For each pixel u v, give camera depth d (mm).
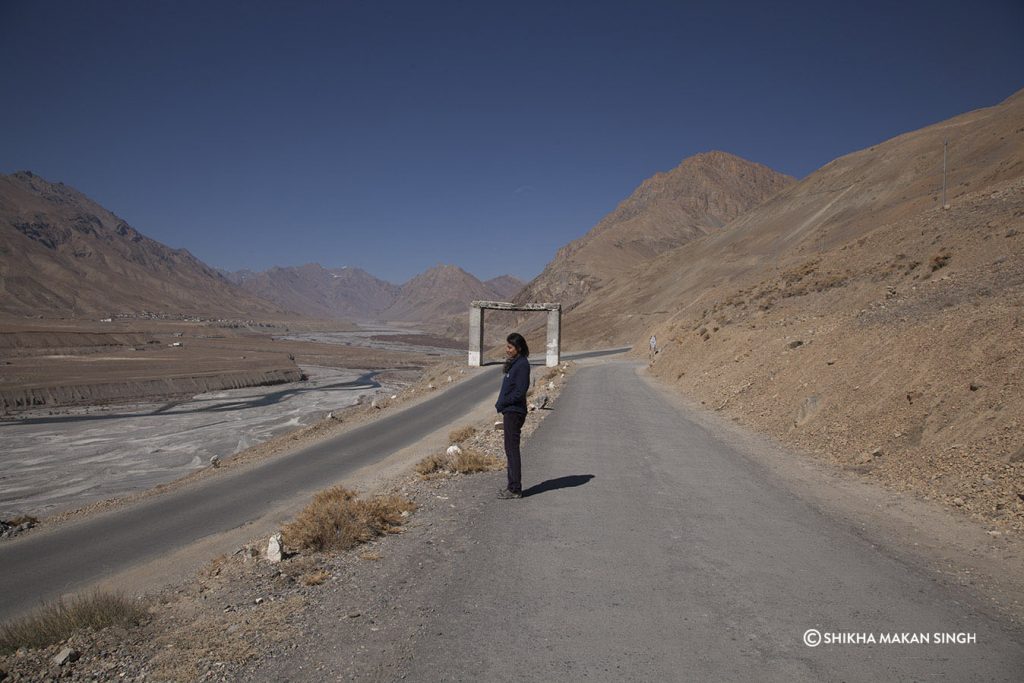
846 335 16406
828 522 7078
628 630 4332
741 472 9953
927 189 61594
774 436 13523
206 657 4297
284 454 22000
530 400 21938
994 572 5449
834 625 4398
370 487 12539
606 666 3820
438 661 3947
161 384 75000
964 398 9734
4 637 5332
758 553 5980
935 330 12359
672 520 7168
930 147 86375
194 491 16859
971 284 16859
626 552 6031
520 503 8055
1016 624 4426
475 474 10430
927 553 5984
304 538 6824
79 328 170250
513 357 8391
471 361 53344
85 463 35781
